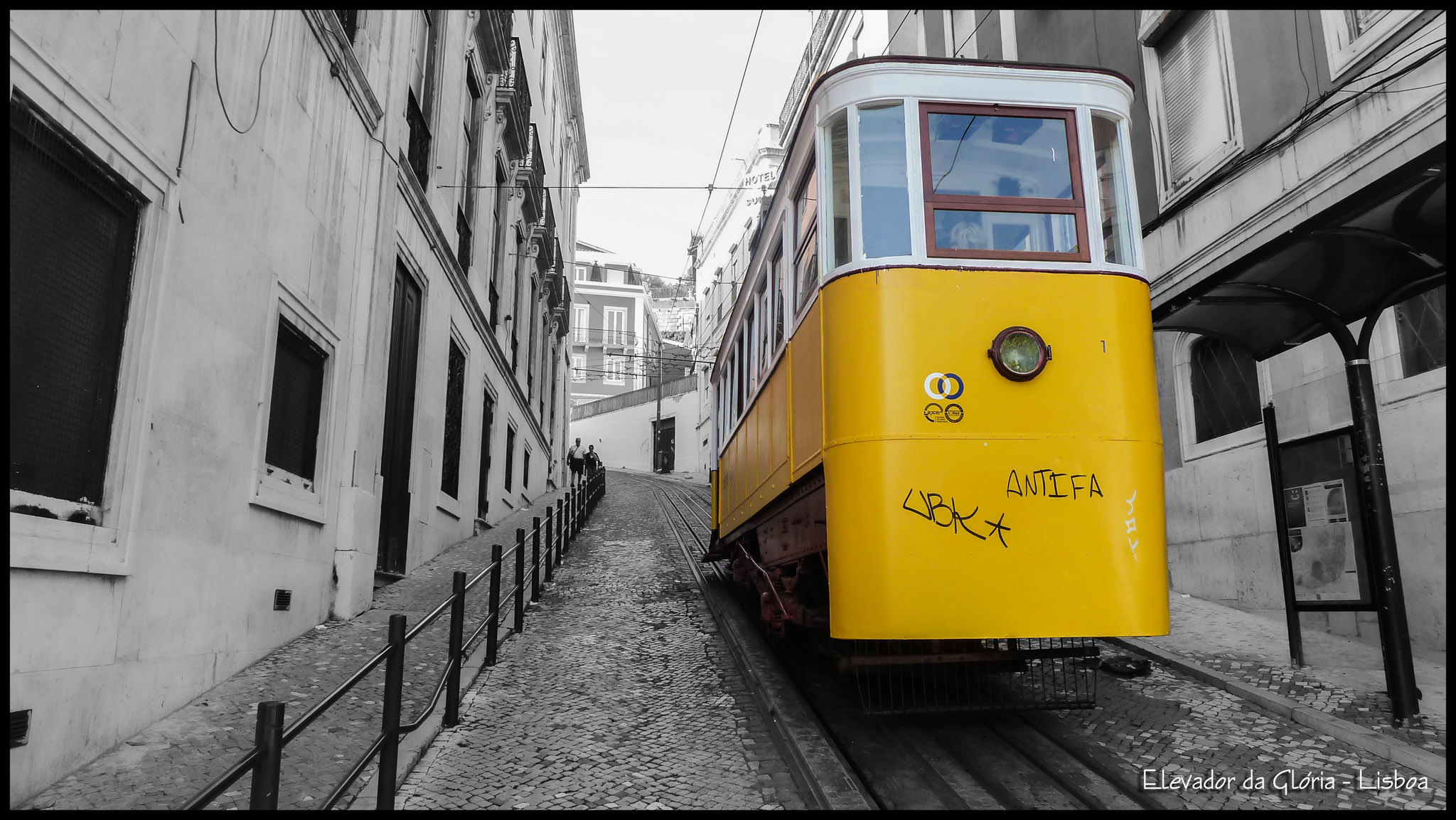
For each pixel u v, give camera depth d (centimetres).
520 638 720
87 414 409
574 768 438
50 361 383
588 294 5578
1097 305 428
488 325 1400
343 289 747
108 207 423
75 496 399
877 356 414
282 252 615
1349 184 655
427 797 393
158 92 451
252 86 566
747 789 416
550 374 2512
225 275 527
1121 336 427
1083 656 476
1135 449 414
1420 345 631
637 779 425
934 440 404
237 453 544
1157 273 902
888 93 450
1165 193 902
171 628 464
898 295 419
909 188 436
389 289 838
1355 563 632
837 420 423
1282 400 758
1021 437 407
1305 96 714
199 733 434
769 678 584
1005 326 419
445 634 699
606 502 2078
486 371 1422
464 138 1249
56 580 367
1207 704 538
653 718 525
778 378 593
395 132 866
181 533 475
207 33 505
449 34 1131
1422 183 438
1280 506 614
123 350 431
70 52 380
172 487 466
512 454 1783
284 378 648
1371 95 639
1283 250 499
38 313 375
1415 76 600
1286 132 723
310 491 683
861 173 443
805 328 501
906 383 410
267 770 238
